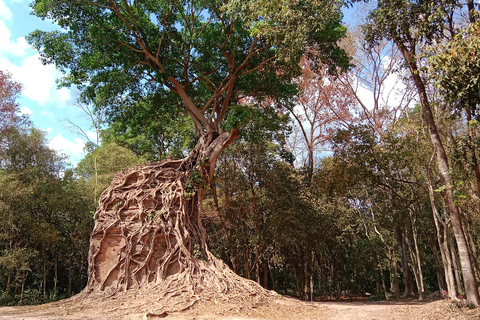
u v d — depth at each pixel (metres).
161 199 16.80
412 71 13.25
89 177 30.78
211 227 27.69
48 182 23.92
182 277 14.30
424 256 30.53
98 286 14.66
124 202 16.53
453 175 13.96
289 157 27.75
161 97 22.44
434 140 13.62
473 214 21.23
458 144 13.20
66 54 18.88
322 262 31.14
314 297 30.86
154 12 19.84
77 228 24.44
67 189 24.94
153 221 15.90
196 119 20.72
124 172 17.77
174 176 17.89
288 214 22.53
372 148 19.73
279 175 24.42
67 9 18.19
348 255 31.14
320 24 12.98
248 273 23.84
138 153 33.56
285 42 13.02
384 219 26.28
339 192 22.86
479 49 9.14
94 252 15.50
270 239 24.25
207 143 19.62
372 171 20.03
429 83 15.86
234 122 19.33
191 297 13.12
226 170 24.91
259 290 15.18
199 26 21.64
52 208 23.31
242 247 25.19
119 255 15.18
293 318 12.06
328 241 26.67
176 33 19.83
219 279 14.48
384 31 12.93
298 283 26.23
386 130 24.81
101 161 27.38
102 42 18.83
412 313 13.16
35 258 23.23
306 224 23.11
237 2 13.75
